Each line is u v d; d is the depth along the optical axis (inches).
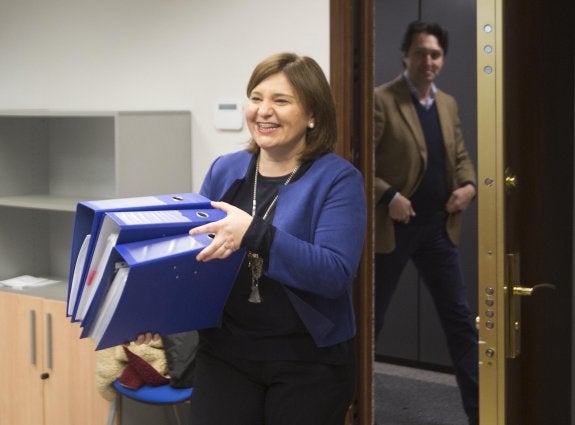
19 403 139.0
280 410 76.7
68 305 76.1
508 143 72.3
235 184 80.7
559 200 101.4
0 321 140.6
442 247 149.8
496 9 64.6
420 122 146.7
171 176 134.8
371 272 127.9
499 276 66.6
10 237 151.9
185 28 137.9
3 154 149.2
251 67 131.6
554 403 101.0
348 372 79.4
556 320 102.1
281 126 77.0
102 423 128.9
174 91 140.2
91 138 151.3
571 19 102.0
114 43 146.3
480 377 68.1
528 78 80.7
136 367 113.6
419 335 162.2
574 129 108.0
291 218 75.9
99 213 69.7
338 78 121.9
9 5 159.8
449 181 148.0
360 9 124.1
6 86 162.7
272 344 76.3
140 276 65.5
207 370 80.0
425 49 145.9
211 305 75.3
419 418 147.4
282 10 127.6
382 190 149.4
